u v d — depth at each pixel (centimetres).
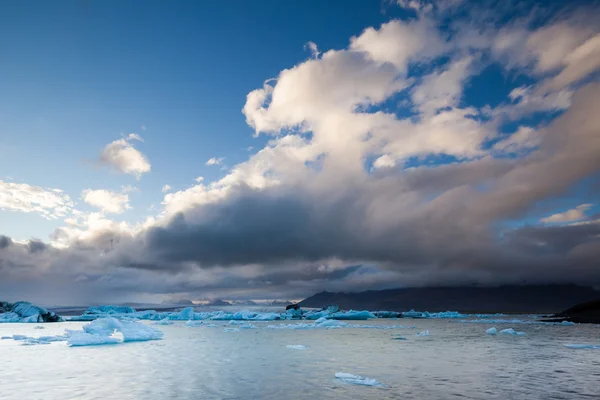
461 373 1512
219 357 1992
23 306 6800
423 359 1931
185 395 1128
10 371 1555
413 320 7600
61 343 2748
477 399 1080
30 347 2486
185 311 7462
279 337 3338
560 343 2808
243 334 3722
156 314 7575
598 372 1545
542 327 5116
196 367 1662
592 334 3778
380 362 1817
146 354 2122
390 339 3116
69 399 1084
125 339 2898
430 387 1241
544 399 1084
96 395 1133
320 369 1608
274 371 1555
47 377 1420
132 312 7756
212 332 4022
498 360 1889
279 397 1102
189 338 3222
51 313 6806
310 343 2788
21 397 1115
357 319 7525
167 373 1505
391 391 1180
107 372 1529
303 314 7912
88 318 7156
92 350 2308
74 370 1578
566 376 1450
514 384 1294
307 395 1127
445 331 4272
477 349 2372
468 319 8375
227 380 1359
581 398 1097
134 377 1417
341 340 3027
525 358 1975
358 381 1323
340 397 1102
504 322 6650
